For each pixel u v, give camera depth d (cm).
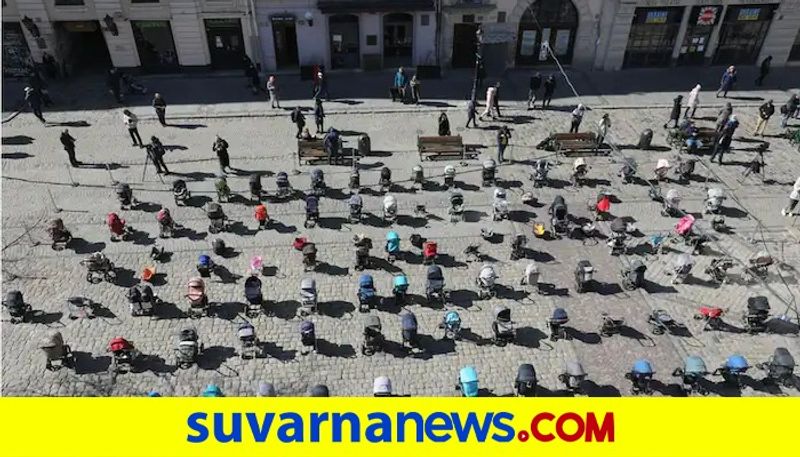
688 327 2048
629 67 3688
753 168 2717
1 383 1855
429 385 1866
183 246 2330
